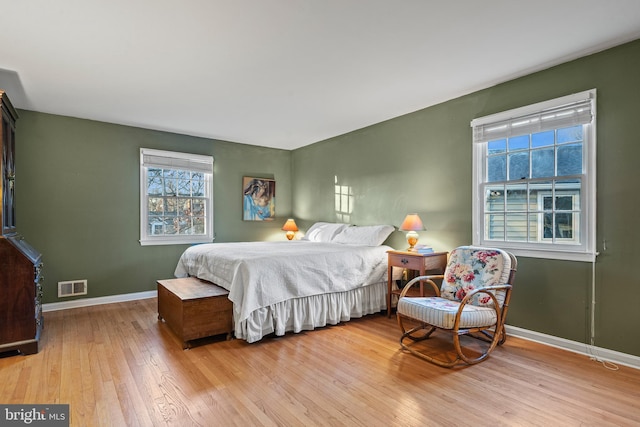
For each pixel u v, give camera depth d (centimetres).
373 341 296
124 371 236
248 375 230
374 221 446
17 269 263
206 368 241
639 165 239
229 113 397
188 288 320
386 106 377
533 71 290
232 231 533
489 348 259
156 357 260
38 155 386
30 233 381
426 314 254
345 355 265
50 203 393
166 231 475
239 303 288
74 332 317
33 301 268
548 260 284
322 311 331
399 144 412
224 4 194
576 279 268
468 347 279
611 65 251
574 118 267
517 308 302
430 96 348
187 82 307
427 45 245
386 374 232
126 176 441
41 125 388
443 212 364
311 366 245
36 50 245
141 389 211
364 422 178
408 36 233
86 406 192
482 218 333
